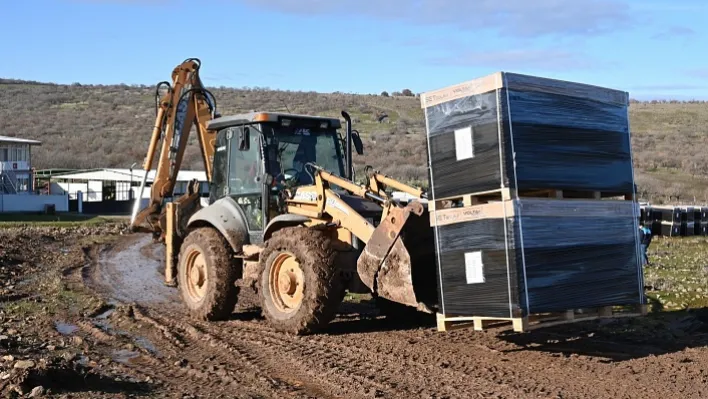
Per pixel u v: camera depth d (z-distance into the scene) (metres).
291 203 9.97
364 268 8.76
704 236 27.27
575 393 6.48
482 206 7.21
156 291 13.87
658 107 86.94
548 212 7.22
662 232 27.19
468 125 7.33
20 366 7.25
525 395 6.45
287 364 7.79
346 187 9.21
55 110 101.75
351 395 6.62
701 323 9.48
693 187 43.38
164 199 12.29
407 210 8.39
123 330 10.00
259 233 10.19
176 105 12.25
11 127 88.50
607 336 8.83
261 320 10.40
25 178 54.69
